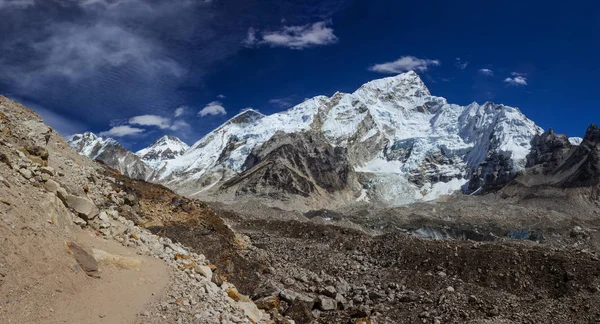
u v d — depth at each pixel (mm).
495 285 38906
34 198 17344
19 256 14289
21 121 26094
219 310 19562
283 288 32812
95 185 28250
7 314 12555
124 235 21812
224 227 40406
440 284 38906
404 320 31562
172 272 20453
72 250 16562
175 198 39562
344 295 36125
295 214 106625
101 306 15219
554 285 37281
